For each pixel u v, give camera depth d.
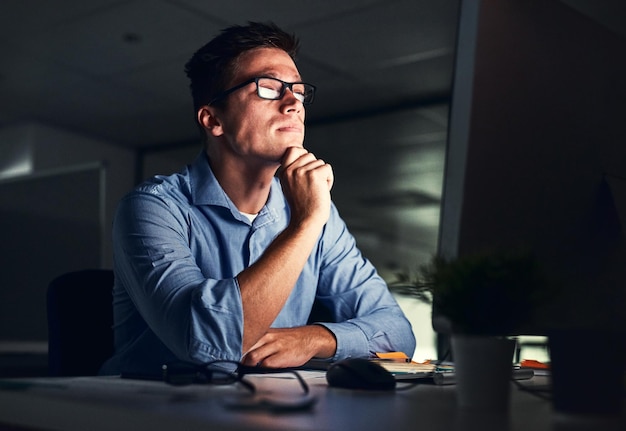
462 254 0.72
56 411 0.62
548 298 0.63
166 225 1.21
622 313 0.87
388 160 6.68
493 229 0.75
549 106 0.83
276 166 1.40
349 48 4.15
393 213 9.71
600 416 0.55
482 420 0.55
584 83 0.89
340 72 4.56
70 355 1.39
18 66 4.63
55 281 1.44
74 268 5.81
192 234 1.33
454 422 0.53
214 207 1.36
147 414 0.55
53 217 5.86
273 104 1.38
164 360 1.23
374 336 1.27
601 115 0.92
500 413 0.60
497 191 0.76
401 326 1.35
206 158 1.42
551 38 0.85
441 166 6.86
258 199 1.42
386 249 11.67
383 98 5.07
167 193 1.30
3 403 0.67
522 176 0.79
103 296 1.46
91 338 1.42
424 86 4.79
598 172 0.89
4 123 5.99
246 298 1.02
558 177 0.83
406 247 11.66
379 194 8.45
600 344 0.55
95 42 4.20
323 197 1.20
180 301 1.03
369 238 11.31
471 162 0.73
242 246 1.38
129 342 1.31
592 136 0.90
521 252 0.64
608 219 0.89
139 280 1.13
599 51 0.93
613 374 0.55
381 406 0.62
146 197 1.25
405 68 4.47
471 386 0.61
